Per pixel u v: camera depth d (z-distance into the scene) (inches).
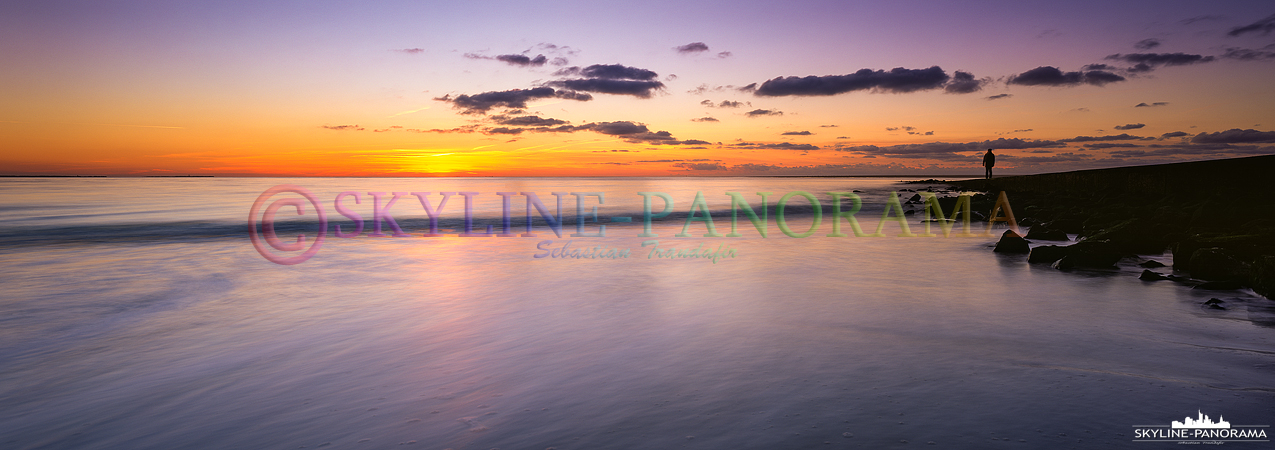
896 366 164.4
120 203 1138.7
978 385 147.3
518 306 254.8
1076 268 346.6
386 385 155.3
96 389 157.5
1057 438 116.7
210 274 352.8
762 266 370.3
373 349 189.9
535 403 140.3
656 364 169.5
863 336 198.2
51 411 143.4
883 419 126.8
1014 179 1494.8
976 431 120.0
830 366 164.9
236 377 164.4
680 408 135.3
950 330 205.8
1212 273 297.4
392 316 237.5
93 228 666.2
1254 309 235.6
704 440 118.2
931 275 330.0
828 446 114.2
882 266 366.9
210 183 3292.3
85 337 210.2
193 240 553.0
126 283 323.3
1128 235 413.4
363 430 127.1
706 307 249.1
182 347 195.6
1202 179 682.8
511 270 359.3
